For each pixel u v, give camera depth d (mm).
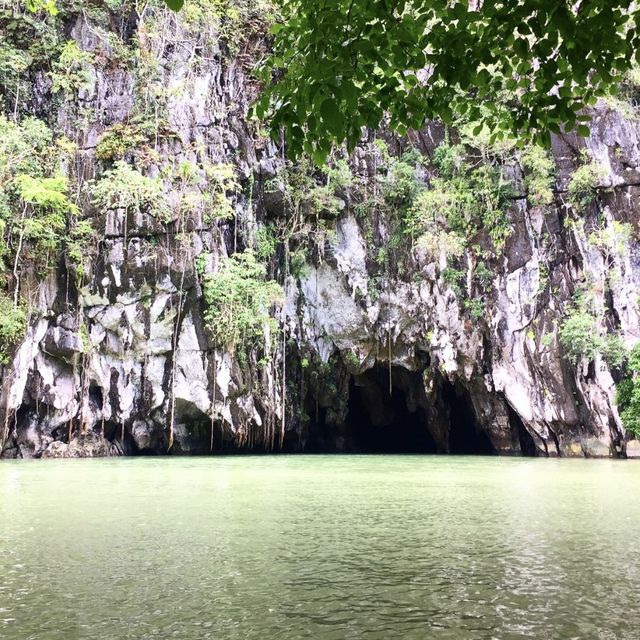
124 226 24266
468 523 8398
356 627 4348
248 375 25047
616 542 7133
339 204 27812
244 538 7266
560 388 25953
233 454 26516
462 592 5164
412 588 5270
